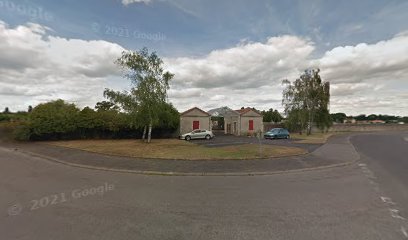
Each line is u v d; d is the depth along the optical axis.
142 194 6.37
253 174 9.06
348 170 9.58
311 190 6.65
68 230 4.11
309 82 33.22
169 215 4.81
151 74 21.70
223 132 40.53
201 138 27.47
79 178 8.52
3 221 4.52
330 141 23.06
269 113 56.22
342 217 4.64
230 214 4.85
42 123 25.19
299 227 4.19
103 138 28.22
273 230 4.08
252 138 28.28
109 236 3.88
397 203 5.46
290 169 9.76
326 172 9.26
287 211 5.00
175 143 21.45
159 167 10.31
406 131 47.34
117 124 27.62
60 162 12.35
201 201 5.73
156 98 21.78
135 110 21.42
